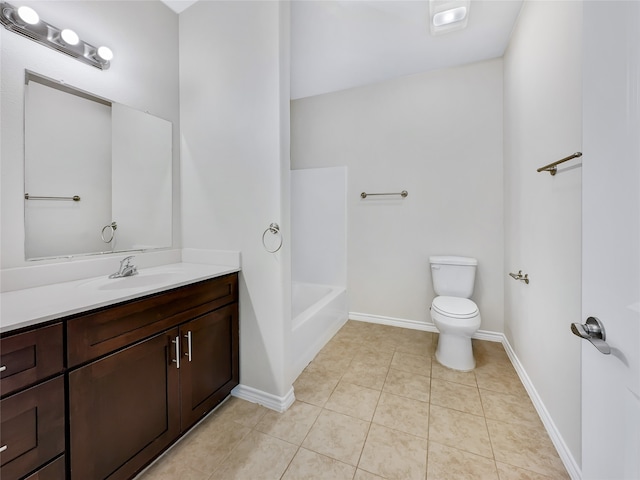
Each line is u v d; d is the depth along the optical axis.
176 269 1.60
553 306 1.37
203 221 1.78
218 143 1.70
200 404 1.40
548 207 1.43
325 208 3.01
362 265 2.88
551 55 1.39
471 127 2.44
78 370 0.92
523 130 1.79
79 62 1.38
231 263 1.67
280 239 1.54
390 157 2.72
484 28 1.96
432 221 2.60
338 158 2.93
